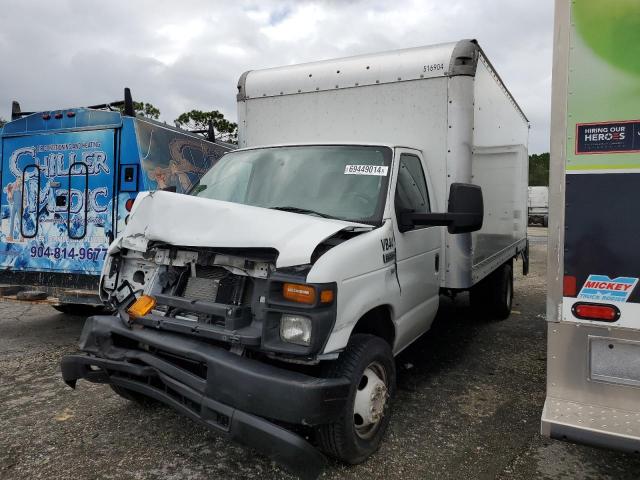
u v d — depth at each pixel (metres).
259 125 5.88
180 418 4.09
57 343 6.23
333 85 5.41
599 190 2.62
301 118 5.61
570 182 2.68
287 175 4.30
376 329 3.83
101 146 6.34
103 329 3.41
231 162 4.75
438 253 4.83
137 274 3.74
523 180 8.73
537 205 35.88
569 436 2.63
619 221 2.58
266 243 3.03
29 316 7.71
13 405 4.34
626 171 2.56
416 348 6.16
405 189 4.24
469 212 3.77
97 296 5.98
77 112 6.46
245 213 3.29
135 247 3.59
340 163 4.25
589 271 2.65
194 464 3.42
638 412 2.56
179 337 3.15
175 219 3.41
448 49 4.89
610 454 3.64
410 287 4.12
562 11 2.68
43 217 6.65
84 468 3.36
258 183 4.36
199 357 2.93
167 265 3.55
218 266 3.33
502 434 3.93
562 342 2.73
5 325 7.15
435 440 3.81
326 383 2.84
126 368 3.22
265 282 3.14
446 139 4.88
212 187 4.54
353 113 5.32
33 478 3.24
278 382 2.74
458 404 4.49
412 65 5.01
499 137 6.31
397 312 3.89
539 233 29.00
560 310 2.73
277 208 4.04
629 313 2.57
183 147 7.13
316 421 2.77
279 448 2.70
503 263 7.13
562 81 2.69
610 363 2.62
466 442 3.79
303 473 2.72
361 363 3.25
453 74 4.82
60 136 6.54
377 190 3.98
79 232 6.46
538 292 10.27
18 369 5.25
